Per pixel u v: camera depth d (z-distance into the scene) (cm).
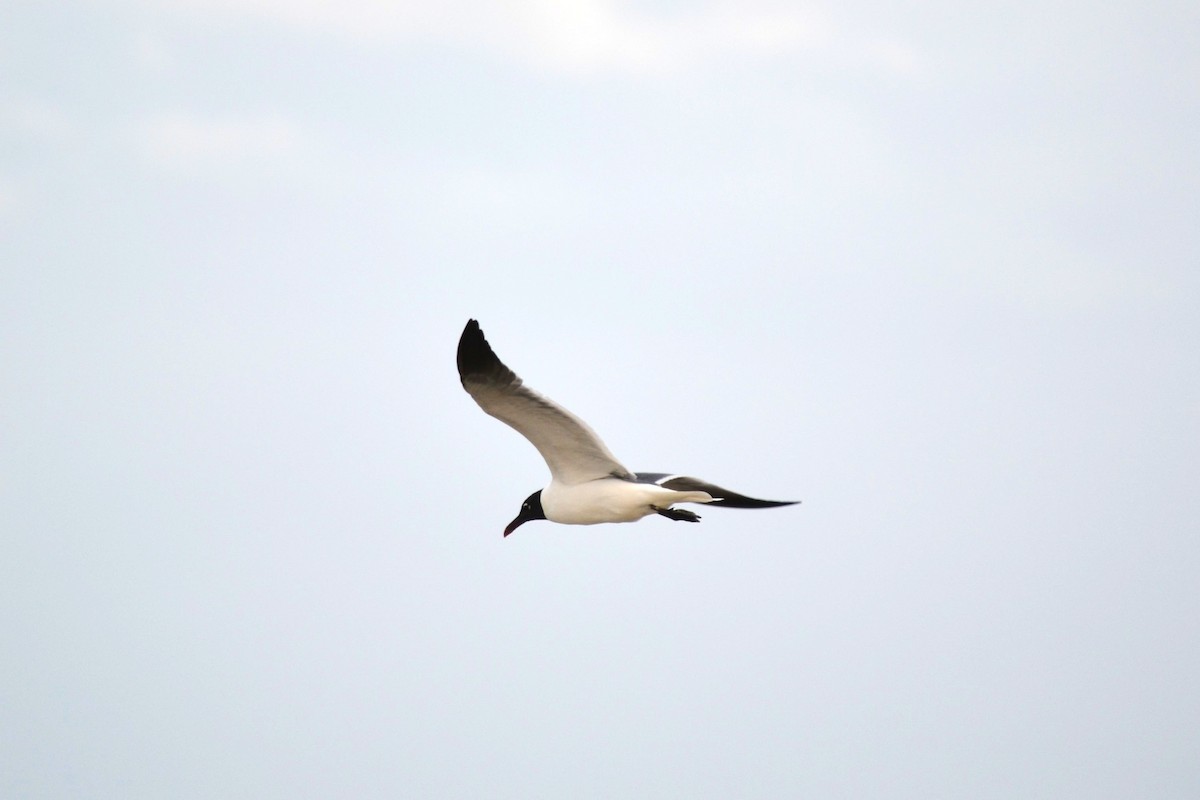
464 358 1369
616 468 1484
